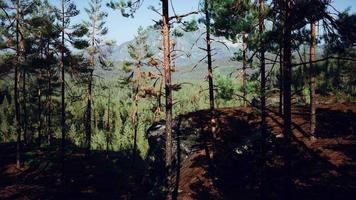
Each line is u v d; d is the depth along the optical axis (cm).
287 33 927
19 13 2550
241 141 2097
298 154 1766
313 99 1886
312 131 1895
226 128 2377
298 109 2739
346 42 852
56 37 2683
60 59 2764
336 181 1389
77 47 2759
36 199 2319
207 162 2017
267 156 1838
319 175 1484
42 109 4403
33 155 3238
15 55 2569
